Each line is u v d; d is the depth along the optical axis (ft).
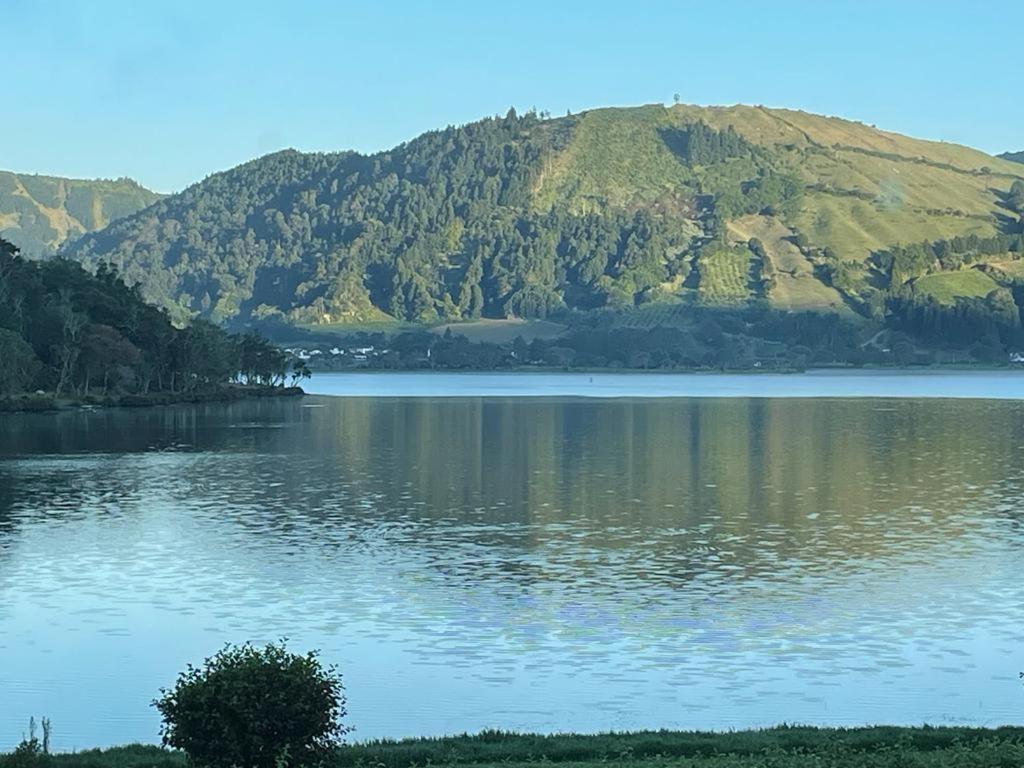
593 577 241.35
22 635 194.59
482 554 266.57
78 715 156.56
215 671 104.83
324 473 430.61
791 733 132.87
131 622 202.59
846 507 345.31
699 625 201.67
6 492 366.02
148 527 301.22
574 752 126.00
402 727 151.33
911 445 558.15
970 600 220.02
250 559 258.16
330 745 105.91
